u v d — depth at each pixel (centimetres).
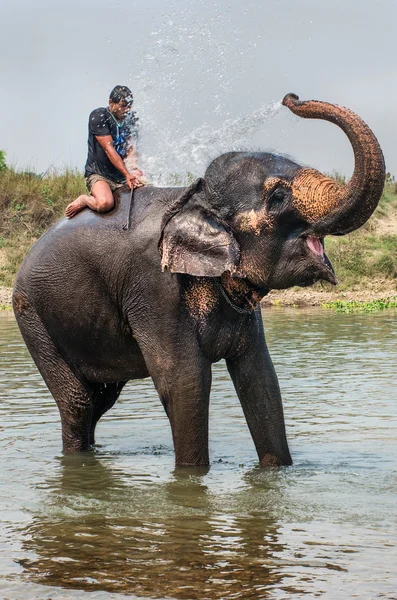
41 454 1038
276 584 618
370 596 595
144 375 1030
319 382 1452
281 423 971
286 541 709
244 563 660
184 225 908
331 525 749
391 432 1103
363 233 3806
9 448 1062
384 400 1298
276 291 3306
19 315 1070
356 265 3497
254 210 882
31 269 1042
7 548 701
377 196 797
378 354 1769
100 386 1095
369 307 2923
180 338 928
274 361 1683
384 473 920
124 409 1308
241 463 980
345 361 1677
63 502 832
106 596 602
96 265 978
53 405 1308
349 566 650
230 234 891
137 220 964
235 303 928
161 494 858
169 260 902
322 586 614
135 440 1112
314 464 964
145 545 706
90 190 1029
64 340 1041
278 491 859
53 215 3891
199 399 936
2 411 1266
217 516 782
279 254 881
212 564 660
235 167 903
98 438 1127
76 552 691
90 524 764
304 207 852
